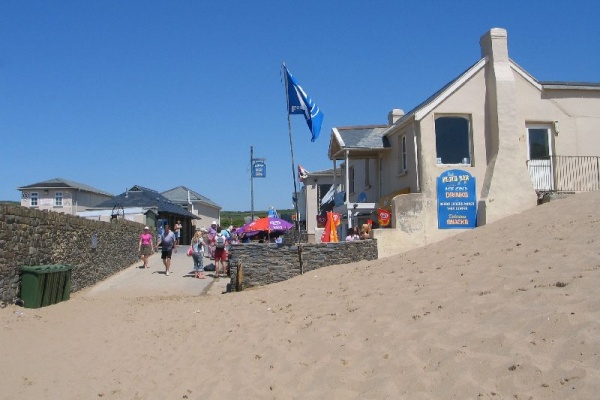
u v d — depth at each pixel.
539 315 6.09
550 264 8.06
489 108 21.30
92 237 19.08
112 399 7.61
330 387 6.32
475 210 20.84
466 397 5.11
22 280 13.61
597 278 6.68
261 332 9.48
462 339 6.28
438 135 21.22
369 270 12.62
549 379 4.91
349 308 9.26
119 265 22.80
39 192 48.84
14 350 9.95
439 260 11.09
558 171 21.58
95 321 12.63
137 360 9.36
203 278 20.12
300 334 8.69
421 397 5.41
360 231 22.62
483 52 21.81
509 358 5.47
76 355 9.80
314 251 16.91
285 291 13.25
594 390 4.48
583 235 9.37
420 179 20.89
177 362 8.98
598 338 5.17
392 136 23.75
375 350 6.89
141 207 35.53
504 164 20.59
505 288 7.53
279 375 7.22
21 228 13.68
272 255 16.75
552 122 21.77
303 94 18.52
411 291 9.03
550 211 13.23
